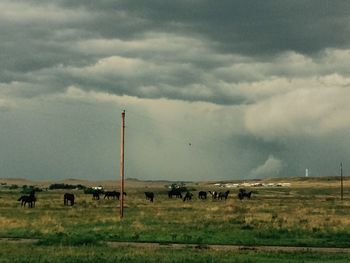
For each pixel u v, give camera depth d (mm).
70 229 38500
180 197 106688
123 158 50781
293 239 34312
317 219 46531
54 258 23578
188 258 23938
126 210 60000
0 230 37312
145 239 33688
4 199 85812
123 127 51188
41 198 93312
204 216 50188
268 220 45594
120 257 24062
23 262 22344
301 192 159750
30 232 36281
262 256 25797
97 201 82938
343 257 25891
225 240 33594
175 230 37938
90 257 23859
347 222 43906
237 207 65750
